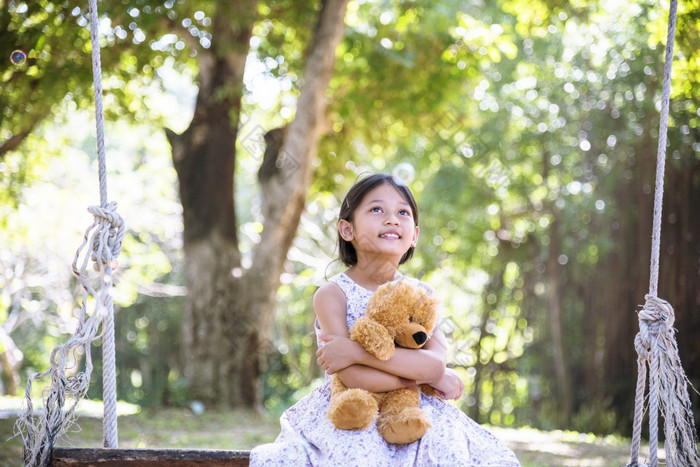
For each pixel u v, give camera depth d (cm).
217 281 914
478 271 1528
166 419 789
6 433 565
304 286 1656
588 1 894
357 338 246
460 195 1230
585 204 1130
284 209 909
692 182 907
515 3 909
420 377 245
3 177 959
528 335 1317
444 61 962
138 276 1569
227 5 820
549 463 564
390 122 1062
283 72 1005
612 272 1060
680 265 902
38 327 1727
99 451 236
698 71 610
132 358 1722
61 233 1410
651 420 253
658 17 683
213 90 915
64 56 738
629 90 1034
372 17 1022
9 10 658
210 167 920
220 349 909
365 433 236
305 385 1574
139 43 819
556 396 1203
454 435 243
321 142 1038
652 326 258
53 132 1264
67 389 243
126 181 1540
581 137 1154
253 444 624
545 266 1270
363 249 275
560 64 1168
